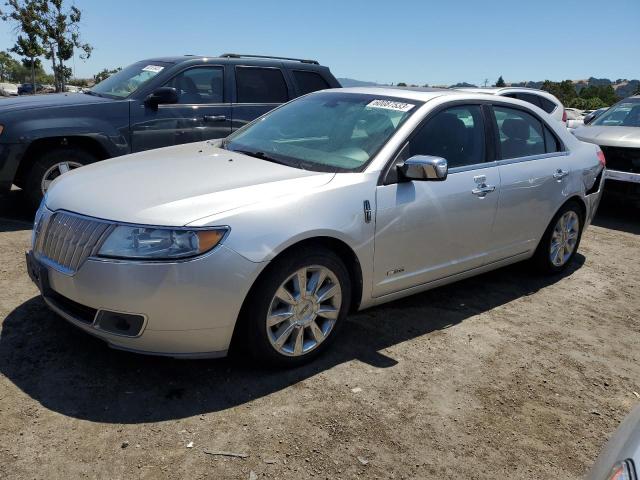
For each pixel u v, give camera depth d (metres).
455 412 3.21
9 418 2.83
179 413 2.98
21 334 3.62
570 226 5.45
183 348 3.09
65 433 2.76
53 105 6.10
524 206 4.75
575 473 2.82
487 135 4.51
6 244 5.32
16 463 2.55
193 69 6.86
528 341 4.14
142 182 3.39
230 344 3.39
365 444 2.87
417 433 2.99
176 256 2.92
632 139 7.73
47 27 24.98
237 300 3.07
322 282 3.48
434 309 4.55
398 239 3.79
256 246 3.07
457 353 3.86
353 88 4.80
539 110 5.20
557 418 3.24
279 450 2.77
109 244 2.96
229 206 3.11
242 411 3.04
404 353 3.79
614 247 6.78
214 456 2.69
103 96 6.72
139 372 3.31
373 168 3.69
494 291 5.07
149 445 2.73
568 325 4.47
